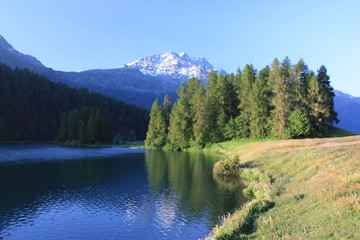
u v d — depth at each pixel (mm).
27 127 162125
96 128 147625
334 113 81375
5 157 72062
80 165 58812
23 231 22297
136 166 56969
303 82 80562
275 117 77000
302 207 19203
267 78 87438
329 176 25094
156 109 116438
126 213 26375
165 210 27016
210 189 35219
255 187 32344
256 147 62031
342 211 15672
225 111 98562
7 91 165250
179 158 71500
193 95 106438
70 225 23500
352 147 38281
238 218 20266
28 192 34625
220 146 85750
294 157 41125
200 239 19984
